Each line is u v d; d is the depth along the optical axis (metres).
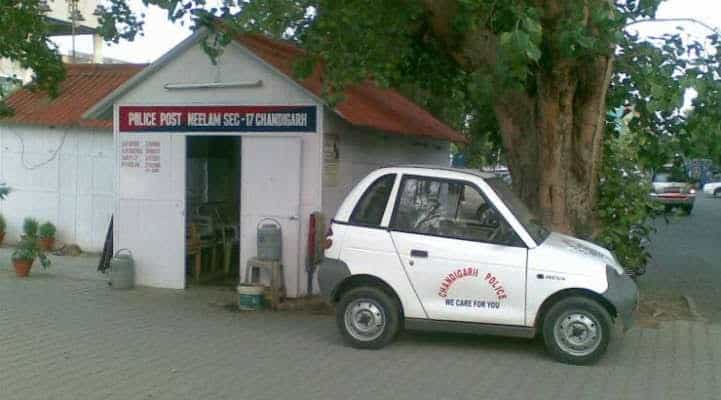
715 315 10.92
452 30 10.53
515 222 8.28
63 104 16.72
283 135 11.48
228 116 11.79
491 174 9.20
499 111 10.88
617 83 11.30
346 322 8.68
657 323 10.17
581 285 8.00
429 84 13.73
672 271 15.71
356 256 8.59
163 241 12.39
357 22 9.88
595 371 7.93
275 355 8.40
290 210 11.48
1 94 12.98
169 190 12.30
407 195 8.61
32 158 16.72
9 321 9.90
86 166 16.39
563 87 10.05
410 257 8.42
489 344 8.92
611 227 11.23
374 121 11.58
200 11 9.98
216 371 7.76
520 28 8.09
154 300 11.45
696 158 10.56
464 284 8.27
